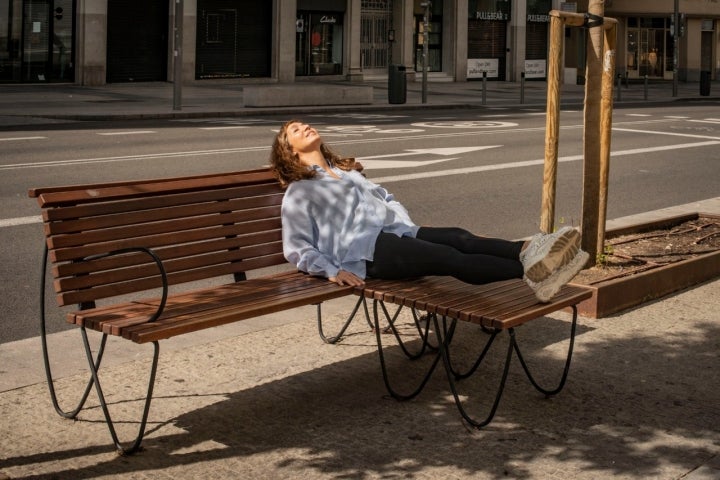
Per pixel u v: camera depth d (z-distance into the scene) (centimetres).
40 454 441
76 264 486
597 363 580
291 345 600
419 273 529
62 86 3353
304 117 2578
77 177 1324
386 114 2769
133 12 3566
